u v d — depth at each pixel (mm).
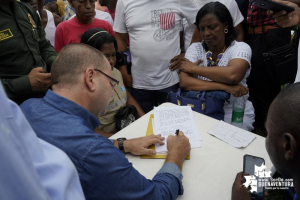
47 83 1624
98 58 1095
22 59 1671
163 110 1671
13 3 1640
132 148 1351
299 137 719
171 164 1194
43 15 2822
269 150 850
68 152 915
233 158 1308
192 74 2057
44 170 434
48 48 2098
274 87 2580
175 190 1106
